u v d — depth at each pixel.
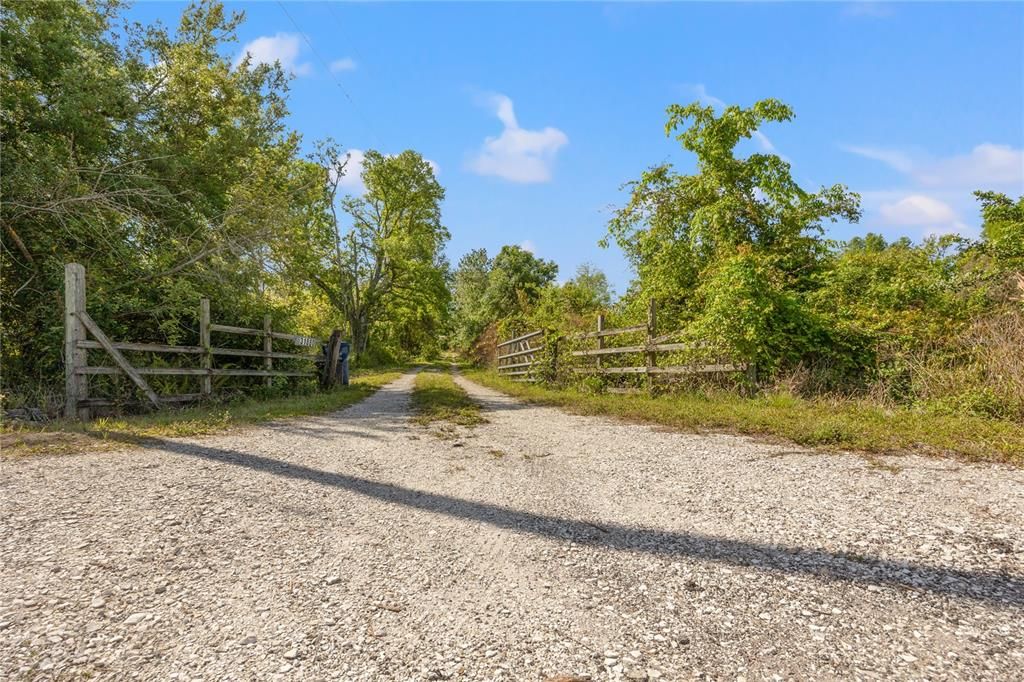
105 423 6.46
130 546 2.93
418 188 40.56
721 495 3.88
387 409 9.40
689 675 1.90
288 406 8.84
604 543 3.04
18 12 10.66
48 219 10.15
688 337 9.48
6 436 5.50
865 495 3.79
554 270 55.84
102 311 8.55
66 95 10.85
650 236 15.14
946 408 6.57
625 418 7.83
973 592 2.44
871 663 1.95
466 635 2.14
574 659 1.99
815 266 12.61
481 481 4.33
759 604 2.37
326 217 35.19
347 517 3.45
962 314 8.60
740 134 13.41
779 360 8.73
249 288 12.25
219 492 3.90
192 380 9.75
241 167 15.04
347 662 1.96
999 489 3.87
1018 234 10.09
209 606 2.34
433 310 43.25
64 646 2.03
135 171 11.72
